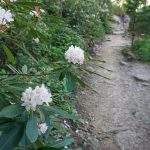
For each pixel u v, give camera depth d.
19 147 1.39
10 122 1.32
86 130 4.65
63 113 1.43
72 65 1.75
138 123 5.13
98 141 4.49
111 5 17.05
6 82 1.69
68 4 9.02
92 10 10.80
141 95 6.22
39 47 5.29
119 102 5.82
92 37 9.51
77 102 5.44
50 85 4.30
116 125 5.01
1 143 1.27
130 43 10.55
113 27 14.66
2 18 1.67
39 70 3.21
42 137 1.73
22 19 2.06
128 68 7.90
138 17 10.99
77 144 4.14
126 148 4.43
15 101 1.54
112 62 8.30
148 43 9.47
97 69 7.29
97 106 5.54
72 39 7.29
